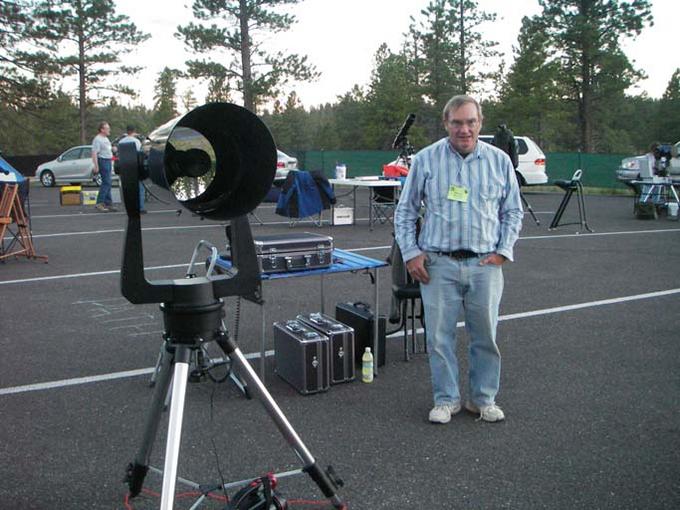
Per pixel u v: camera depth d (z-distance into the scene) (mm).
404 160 7328
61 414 3668
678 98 62938
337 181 11141
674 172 17312
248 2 29438
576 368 4441
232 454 3209
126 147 1941
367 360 4172
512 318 5703
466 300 3531
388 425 3547
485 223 3418
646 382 4180
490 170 3414
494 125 40156
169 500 1924
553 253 9070
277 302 6203
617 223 12688
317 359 3955
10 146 51094
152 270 7562
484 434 3434
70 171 22875
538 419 3621
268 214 13906
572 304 6195
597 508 2713
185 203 2041
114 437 3393
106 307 5977
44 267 7840
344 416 3666
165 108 66438
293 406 3803
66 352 4723
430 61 39656
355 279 7246
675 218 13344
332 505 2721
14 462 3117
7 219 7863
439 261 3475
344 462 3123
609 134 59094
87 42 36594
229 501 2564
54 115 36438
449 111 3365
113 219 12594
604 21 33656
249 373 2240
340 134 67312
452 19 39094
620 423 3564
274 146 2035
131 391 4012
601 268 7984
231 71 30234
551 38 34969
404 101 44750
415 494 2828
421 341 5062
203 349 2262
